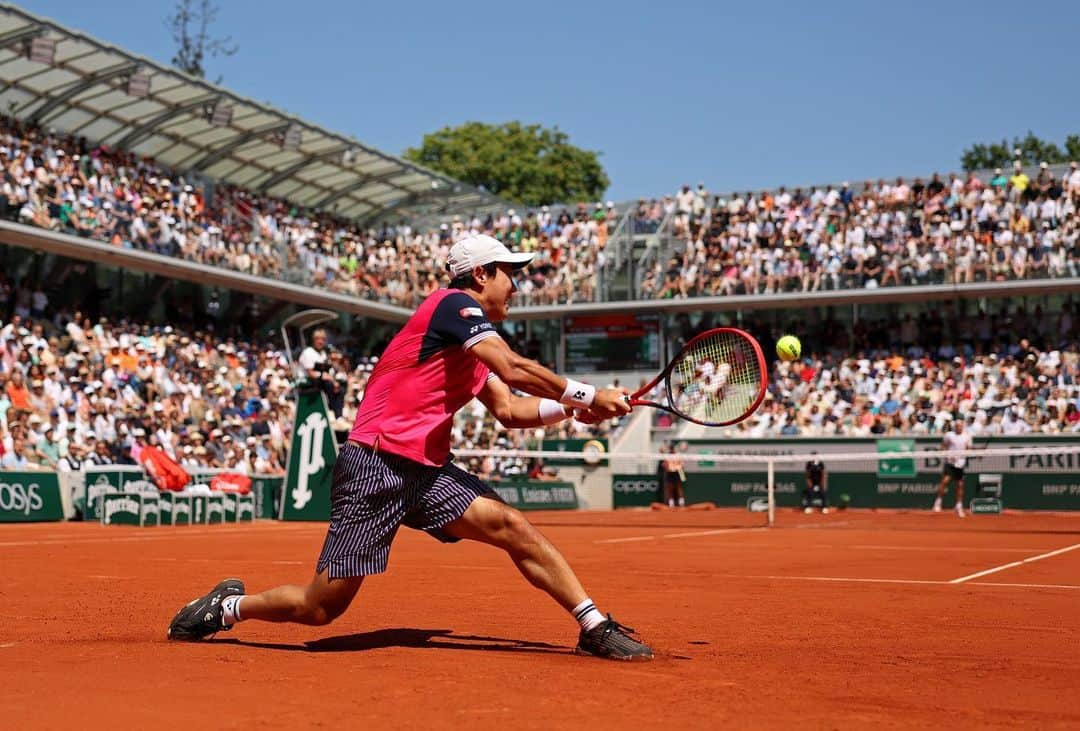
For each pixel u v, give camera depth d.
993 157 59.72
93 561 10.91
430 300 4.69
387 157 33.28
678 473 31.50
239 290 32.47
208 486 22.31
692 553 12.68
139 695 3.69
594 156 60.22
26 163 25.92
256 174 33.62
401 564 10.66
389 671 4.25
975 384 31.34
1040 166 33.84
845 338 34.44
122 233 27.70
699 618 6.36
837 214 34.62
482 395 5.00
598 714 3.46
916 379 32.28
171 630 5.11
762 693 3.87
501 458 31.39
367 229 38.59
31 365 23.05
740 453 31.48
